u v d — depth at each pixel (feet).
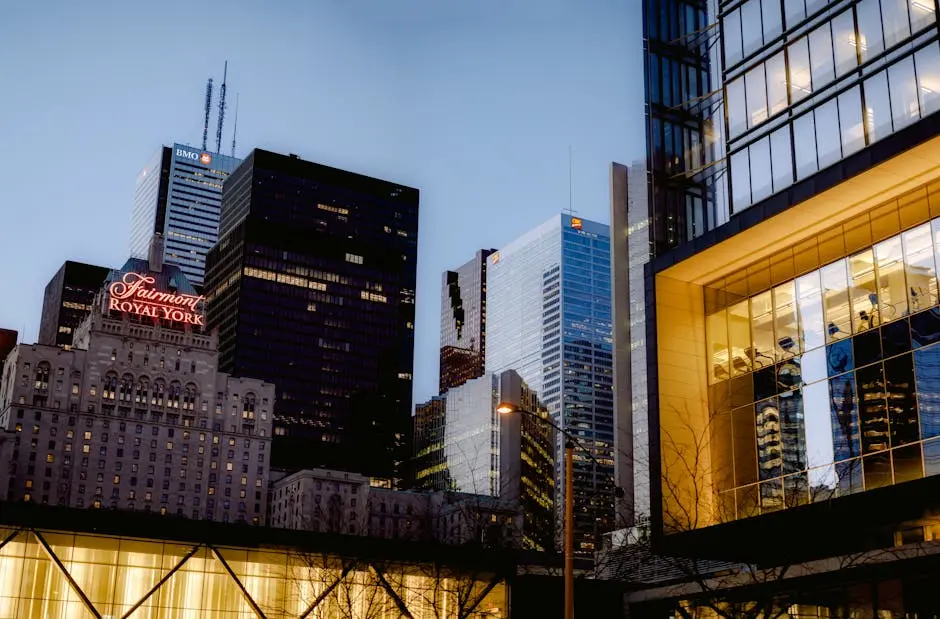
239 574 185.16
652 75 267.18
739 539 206.08
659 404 220.43
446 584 198.49
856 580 159.43
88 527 177.27
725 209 227.61
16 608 170.60
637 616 201.05
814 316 202.39
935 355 176.35
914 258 184.34
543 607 201.57
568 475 120.47
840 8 202.28
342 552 191.62
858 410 188.65
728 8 231.71
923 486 171.32
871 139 190.08
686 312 229.45
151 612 177.99
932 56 181.47
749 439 211.00
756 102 219.41
